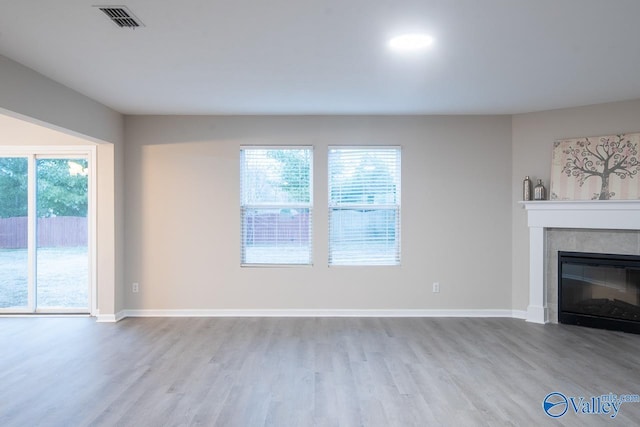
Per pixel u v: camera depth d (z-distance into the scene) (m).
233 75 3.81
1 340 4.42
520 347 4.20
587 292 4.95
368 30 2.86
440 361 3.80
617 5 2.51
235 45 3.12
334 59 3.41
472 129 5.38
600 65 3.56
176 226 5.39
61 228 5.43
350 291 5.39
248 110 5.15
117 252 5.23
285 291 5.39
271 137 5.40
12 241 5.41
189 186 5.39
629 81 4.01
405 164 5.39
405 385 3.29
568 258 5.04
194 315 5.38
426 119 5.39
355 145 5.39
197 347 4.19
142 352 4.04
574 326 4.95
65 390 3.20
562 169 4.99
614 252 4.79
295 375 3.48
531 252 5.19
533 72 3.74
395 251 5.41
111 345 4.25
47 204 5.45
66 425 2.68
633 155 4.61
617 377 3.44
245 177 5.45
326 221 5.40
